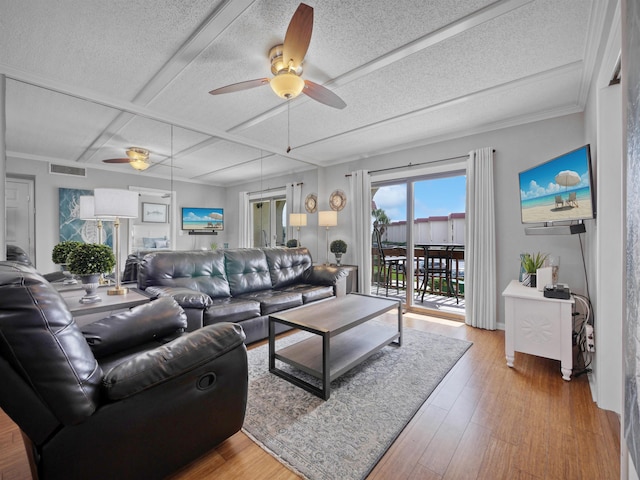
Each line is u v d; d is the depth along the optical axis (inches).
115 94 102.7
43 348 34.7
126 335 61.9
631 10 32.4
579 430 61.7
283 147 169.0
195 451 49.6
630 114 33.0
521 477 49.6
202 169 178.1
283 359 84.6
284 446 57.2
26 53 78.9
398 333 107.2
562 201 91.0
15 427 64.0
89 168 128.7
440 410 69.6
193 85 97.1
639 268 30.2
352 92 104.0
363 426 63.4
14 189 107.9
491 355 102.1
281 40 75.1
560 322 84.2
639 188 30.0
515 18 67.9
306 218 200.7
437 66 87.9
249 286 139.4
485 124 133.6
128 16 66.3
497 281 133.0
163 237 156.4
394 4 63.7
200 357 48.8
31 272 38.6
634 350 31.9
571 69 88.7
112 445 40.1
